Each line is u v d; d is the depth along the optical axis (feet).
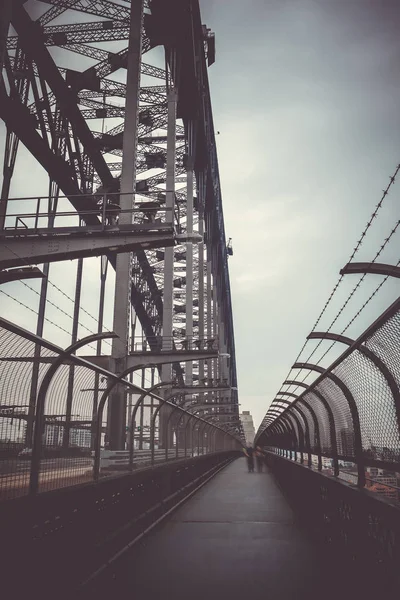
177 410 58.39
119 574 22.33
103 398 27.02
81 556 22.39
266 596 18.75
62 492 19.66
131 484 32.35
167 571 22.81
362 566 21.44
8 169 89.56
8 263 46.75
